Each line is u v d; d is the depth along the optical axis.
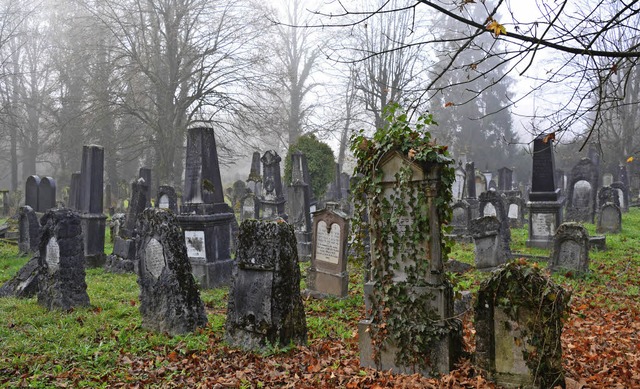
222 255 11.48
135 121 35.09
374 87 24.16
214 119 32.81
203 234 10.99
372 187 5.66
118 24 31.66
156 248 7.12
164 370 5.43
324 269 9.87
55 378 5.18
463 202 18.25
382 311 5.61
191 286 7.18
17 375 5.26
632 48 3.93
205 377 5.29
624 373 5.26
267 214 19.92
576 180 21.27
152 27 31.05
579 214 21.12
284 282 6.29
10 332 6.82
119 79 29.25
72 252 8.33
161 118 30.30
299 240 15.57
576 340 6.59
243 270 6.48
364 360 5.72
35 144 42.69
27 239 15.45
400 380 5.07
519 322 4.64
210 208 11.23
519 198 21.59
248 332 6.30
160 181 30.22
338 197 28.86
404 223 5.49
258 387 4.99
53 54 37.97
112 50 29.23
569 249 11.23
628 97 28.98
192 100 30.11
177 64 30.00
